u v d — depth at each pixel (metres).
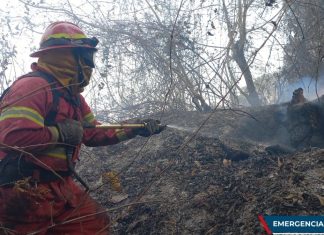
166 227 2.62
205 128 4.03
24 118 1.84
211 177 3.02
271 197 2.41
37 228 1.95
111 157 3.80
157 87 4.79
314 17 4.45
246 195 2.58
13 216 1.91
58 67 2.06
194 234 2.48
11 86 1.98
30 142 1.85
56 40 2.06
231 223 2.42
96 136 2.43
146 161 3.54
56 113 1.99
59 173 2.03
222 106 4.52
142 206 2.90
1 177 1.96
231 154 3.38
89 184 3.45
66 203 2.07
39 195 1.87
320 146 3.21
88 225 2.14
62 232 2.04
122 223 2.83
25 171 1.94
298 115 3.30
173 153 3.53
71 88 2.10
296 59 4.70
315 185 2.39
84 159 3.84
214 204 2.65
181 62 4.62
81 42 2.10
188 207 2.72
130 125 2.42
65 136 1.94
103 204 3.11
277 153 3.28
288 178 2.55
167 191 3.01
